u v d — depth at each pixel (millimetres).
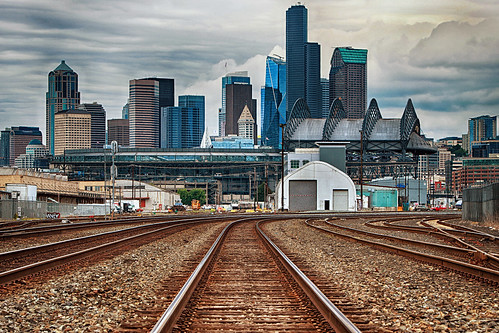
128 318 12430
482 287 16297
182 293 13484
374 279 18156
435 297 14992
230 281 17406
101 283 16938
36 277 17312
